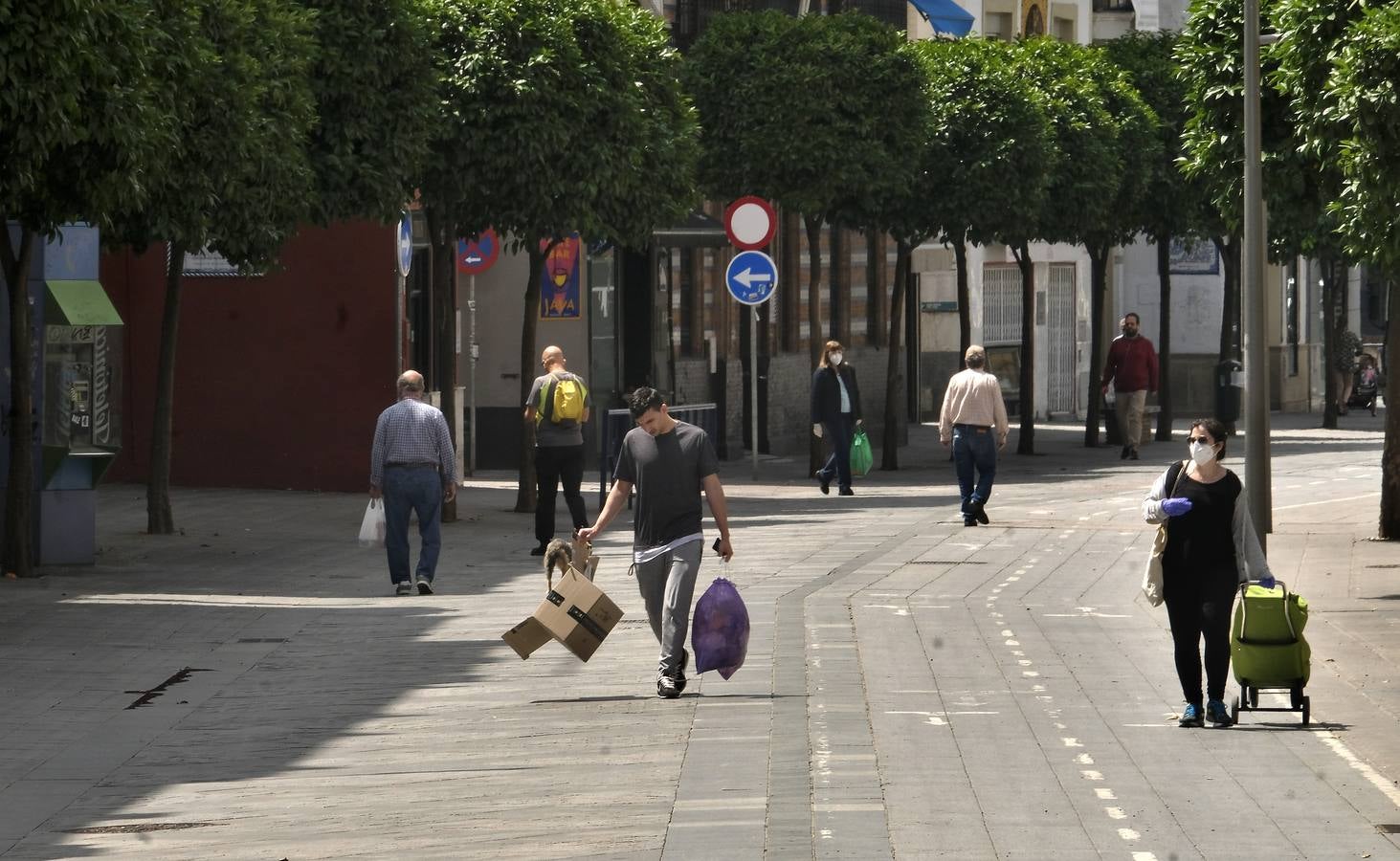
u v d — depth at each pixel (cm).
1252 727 2492
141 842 1956
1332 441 9612
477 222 5544
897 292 7850
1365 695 2739
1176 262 12812
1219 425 2541
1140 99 8938
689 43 8562
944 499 6197
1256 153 4188
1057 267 12406
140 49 3659
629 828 1933
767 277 6694
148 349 6388
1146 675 2889
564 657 3111
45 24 3419
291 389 6319
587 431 7675
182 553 4641
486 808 2058
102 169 3688
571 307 7512
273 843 1934
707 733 2438
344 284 6275
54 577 4134
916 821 1948
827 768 2217
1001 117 7669
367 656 3145
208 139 4269
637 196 5581
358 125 5034
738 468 7938
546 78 5319
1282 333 13075
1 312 4222
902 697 2698
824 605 3675
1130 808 2006
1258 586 2553
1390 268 3844
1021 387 8700
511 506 5944
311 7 4994
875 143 7056
